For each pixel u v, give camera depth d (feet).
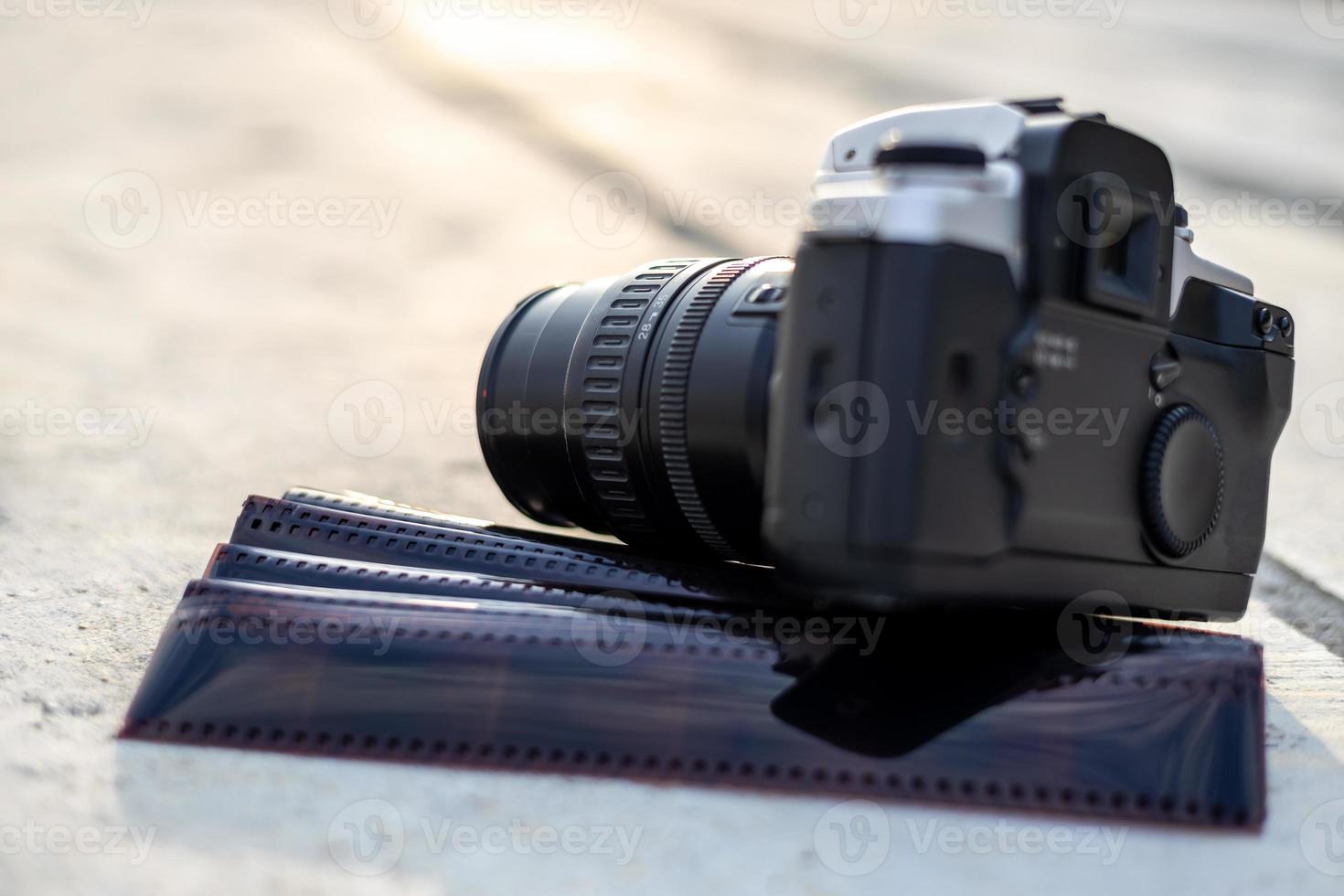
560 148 8.87
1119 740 2.04
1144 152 2.09
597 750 2.06
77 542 2.64
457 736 2.07
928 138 2.06
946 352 1.97
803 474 1.99
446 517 2.33
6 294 5.43
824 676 2.08
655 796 2.03
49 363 4.40
